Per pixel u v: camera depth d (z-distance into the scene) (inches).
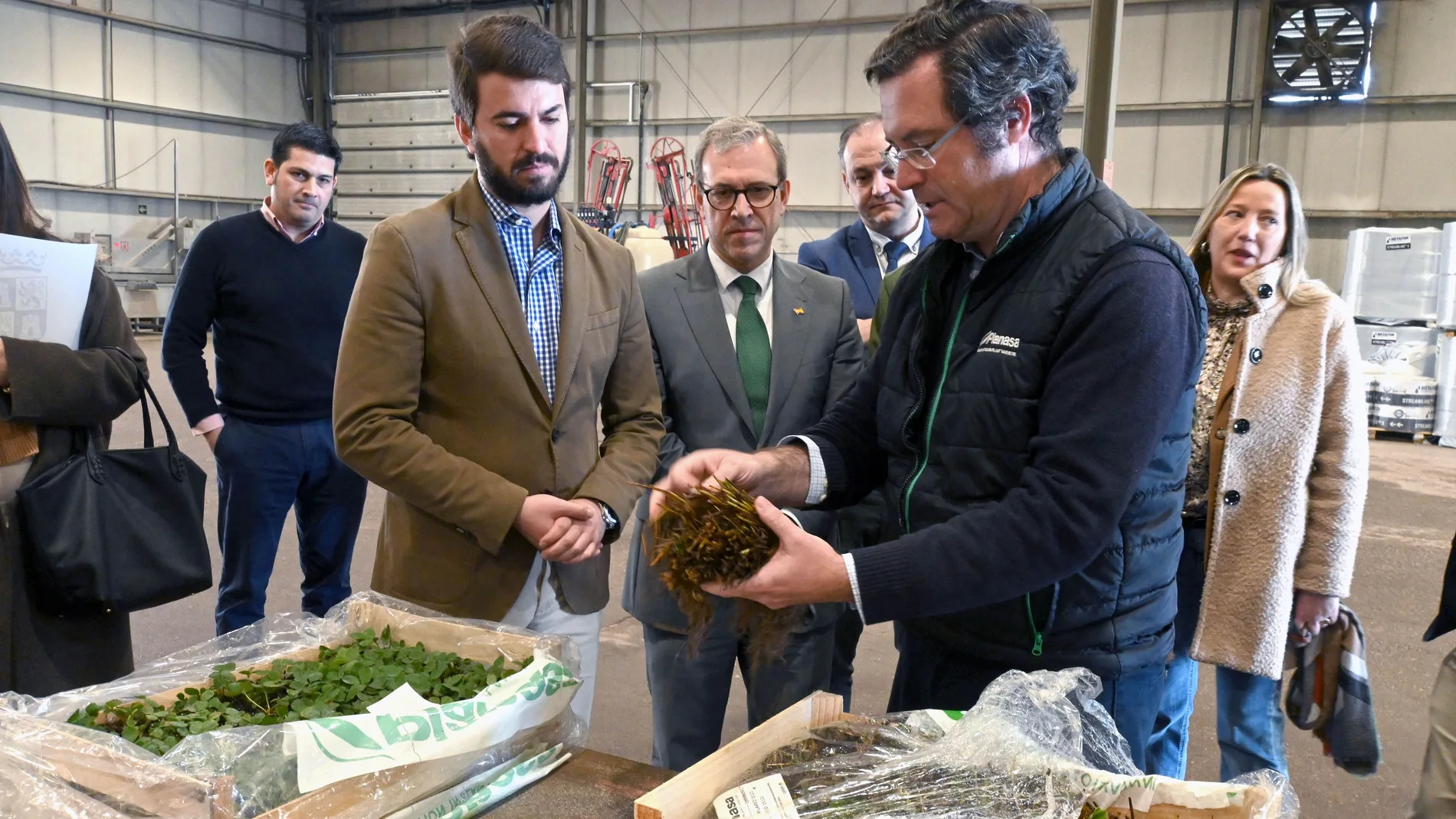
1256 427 70.4
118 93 411.5
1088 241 38.5
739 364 70.3
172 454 63.4
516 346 54.6
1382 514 193.2
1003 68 37.3
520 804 39.1
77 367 57.8
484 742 38.0
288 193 99.8
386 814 35.3
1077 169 40.3
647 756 99.7
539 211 56.1
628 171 376.5
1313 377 69.7
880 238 92.8
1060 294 38.6
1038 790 31.2
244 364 100.8
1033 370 39.3
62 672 60.2
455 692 40.5
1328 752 74.7
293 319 101.2
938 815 30.6
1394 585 152.7
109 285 64.4
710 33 386.6
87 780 32.1
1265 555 69.8
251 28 451.8
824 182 376.5
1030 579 37.1
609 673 119.6
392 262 52.2
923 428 44.6
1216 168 320.5
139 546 60.5
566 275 57.4
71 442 60.6
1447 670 56.7
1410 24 294.2
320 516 108.2
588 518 54.4
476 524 52.0
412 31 449.7
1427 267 265.0
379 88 462.3
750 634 44.4
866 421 50.1
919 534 38.0
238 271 99.3
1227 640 70.9
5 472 58.1
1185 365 38.2
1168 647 43.9
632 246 215.8
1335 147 307.7
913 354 44.6
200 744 33.1
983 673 43.8
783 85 377.7
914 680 46.8
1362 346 276.7
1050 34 38.8
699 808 32.6
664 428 63.5
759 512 38.5
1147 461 36.9
